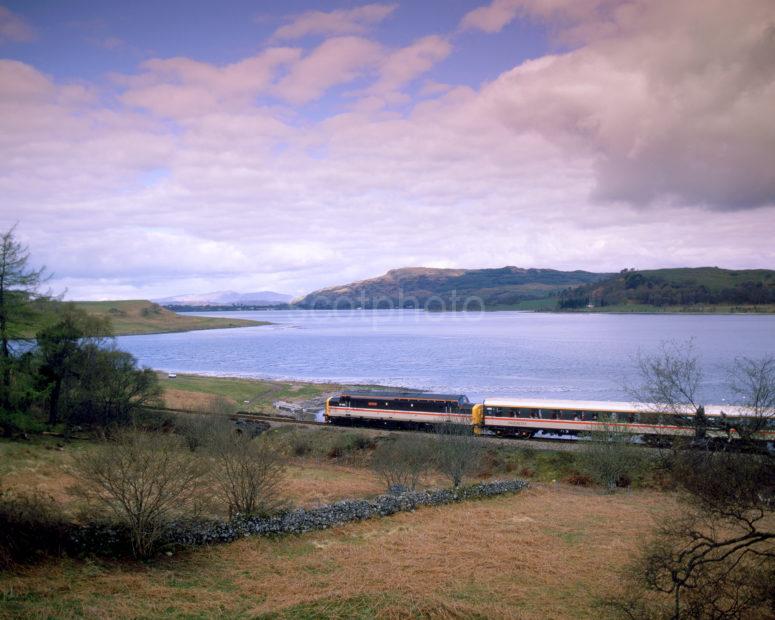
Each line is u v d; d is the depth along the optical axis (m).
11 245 51.78
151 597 20.97
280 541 29.31
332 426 65.69
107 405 64.44
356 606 21.31
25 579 21.19
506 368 146.25
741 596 18.31
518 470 51.59
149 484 26.91
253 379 133.25
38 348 60.22
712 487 19.22
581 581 24.83
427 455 45.69
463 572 25.78
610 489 45.12
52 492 33.94
